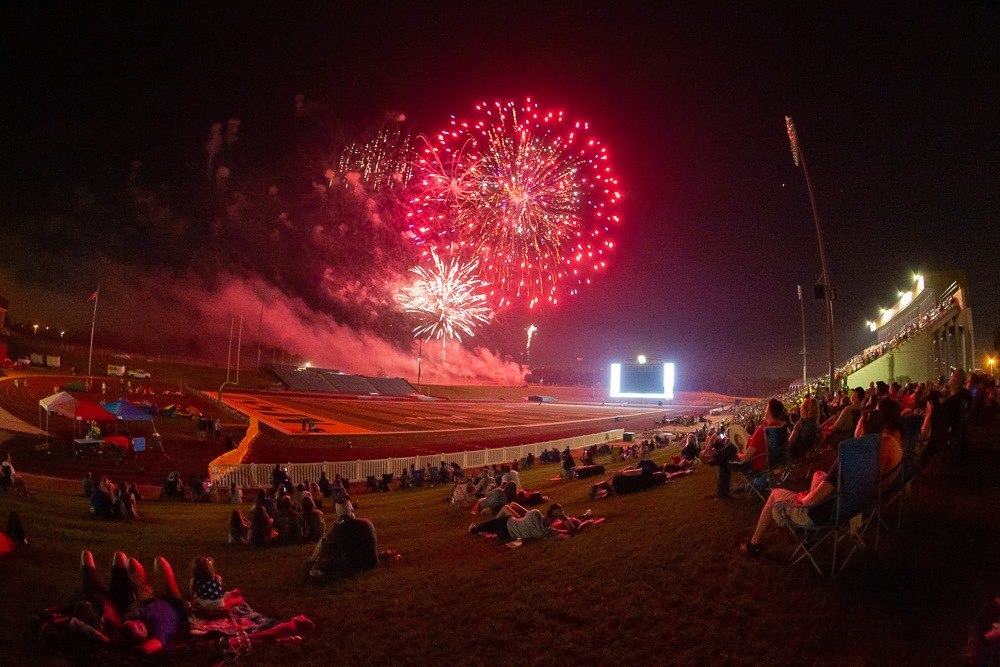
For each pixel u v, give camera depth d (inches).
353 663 264.4
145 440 1534.2
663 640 247.9
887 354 1365.7
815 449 462.3
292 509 561.3
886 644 217.2
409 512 788.0
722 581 280.8
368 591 354.6
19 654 263.1
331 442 1969.7
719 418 2928.2
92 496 737.0
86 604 282.2
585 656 245.8
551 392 6550.2
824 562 279.4
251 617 319.0
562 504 587.5
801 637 231.1
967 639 208.4
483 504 620.7
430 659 260.7
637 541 358.6
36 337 4490.7
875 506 280.1
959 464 392.5
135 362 4077.3
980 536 280.8
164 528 681.0
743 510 373.1
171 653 275.9
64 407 1408.7
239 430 1993.1
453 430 2490.2
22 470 1234.6
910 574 256.7
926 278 1658.5
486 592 323.0
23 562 407.8
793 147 829.2
